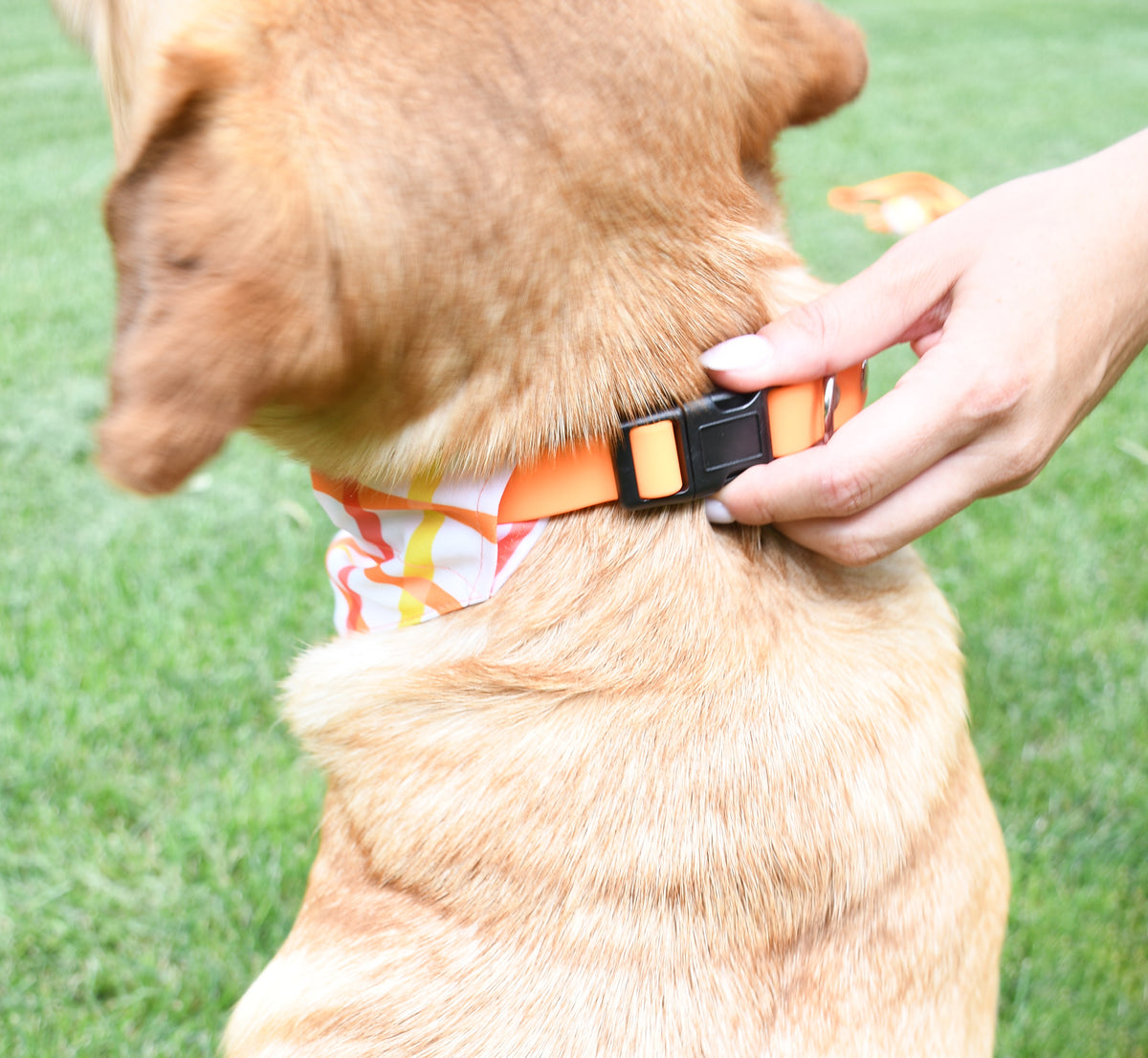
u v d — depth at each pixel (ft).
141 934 3.95
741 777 2.31
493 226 2.15
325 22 2.08
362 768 2.38
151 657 4.96
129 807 4.35
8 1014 3.70
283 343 2.00
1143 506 6.09
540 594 2.34
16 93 16.85
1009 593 5.39
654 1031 2.26
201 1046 3.65
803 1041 2.30
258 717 4.78
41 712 4.69
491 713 2.33
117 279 2.03
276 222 2.00
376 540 2.38
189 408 1.97
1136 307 2.58
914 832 2.40
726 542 2.42
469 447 2.24
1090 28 21.20
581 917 2.28
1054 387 2.49
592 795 2.29
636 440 2.30
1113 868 4.17
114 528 5.97
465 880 2.31
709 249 2.35
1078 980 3.81
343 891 2.40
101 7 2.25
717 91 2.35
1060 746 4.66
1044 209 2.53
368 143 2.07
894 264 2.49
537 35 2.18
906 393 2.41
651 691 2.32
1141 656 5.05
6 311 8.71
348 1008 2.31
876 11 23.77
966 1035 2.51
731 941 2.29
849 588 2.55
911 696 2.45
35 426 6.88
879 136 13.65
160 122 2.00
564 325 2.25
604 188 2.24
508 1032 2.26
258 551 5.73
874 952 2.37
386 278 2.08
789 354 2.35
